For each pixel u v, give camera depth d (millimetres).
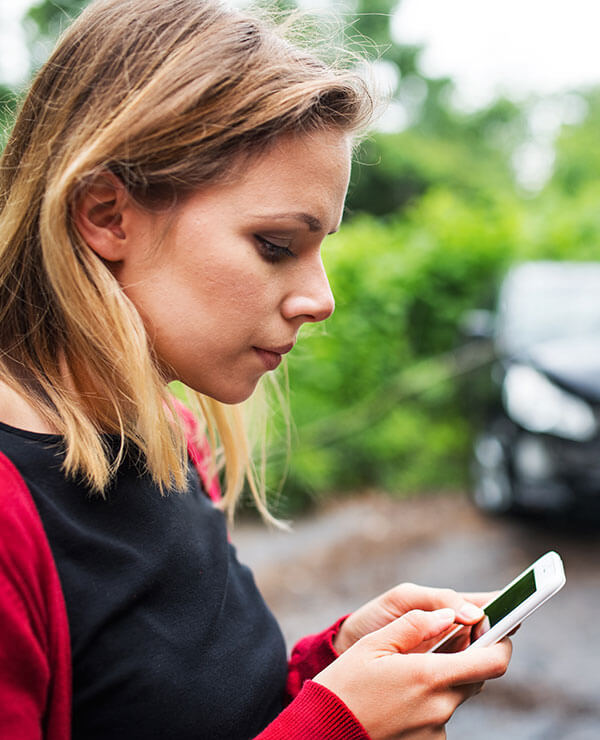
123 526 888
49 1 9148
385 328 6195
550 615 3809
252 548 4891
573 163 19078
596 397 4566
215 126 848
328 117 896
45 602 771
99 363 892
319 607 4066
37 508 813
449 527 5246
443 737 888
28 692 743
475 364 6070
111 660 832
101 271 870
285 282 914
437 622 925
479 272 7109
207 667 910
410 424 6312
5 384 873
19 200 917
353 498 5922
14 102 1087
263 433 1383
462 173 15008
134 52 883
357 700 852
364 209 14367
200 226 868
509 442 4914
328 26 1096
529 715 2947
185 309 890
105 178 867
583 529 5066
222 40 885
